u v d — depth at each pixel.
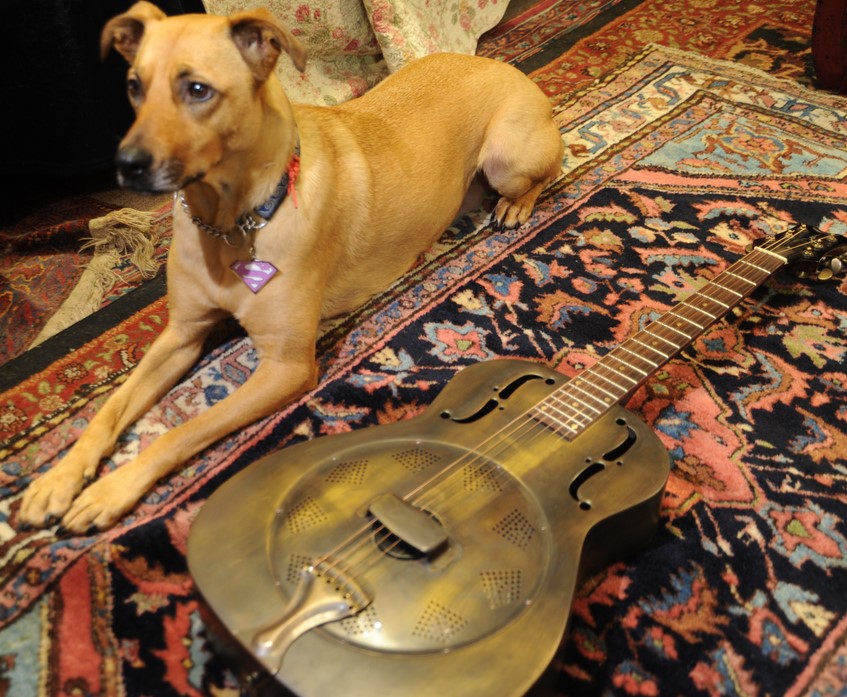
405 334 2.34
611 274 2.57
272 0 3.26
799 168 3.05
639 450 1.70
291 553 1.42
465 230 2.77
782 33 4.05
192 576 1.38
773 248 2.40
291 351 2.01
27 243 2.67
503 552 1.45
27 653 1.52
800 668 1.53
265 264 1.91
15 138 2.74
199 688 1.47
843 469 1.95
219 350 2.26
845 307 2.43
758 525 1.81
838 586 1.69
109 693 1.46
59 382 2.17
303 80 3.47
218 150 1.71
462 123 2.54
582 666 1.53
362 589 1.35
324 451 1.64
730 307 2.13
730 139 3.22
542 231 2.76
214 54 1.63
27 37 2.48
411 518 1.45
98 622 1.57
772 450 1.99
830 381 2.19
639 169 3.06
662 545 1.76
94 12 2.63
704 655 1.55
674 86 3.58
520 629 1.33
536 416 1.76
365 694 1.22
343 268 2.23
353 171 2.15
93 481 1.86
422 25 3.51
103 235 2.65
